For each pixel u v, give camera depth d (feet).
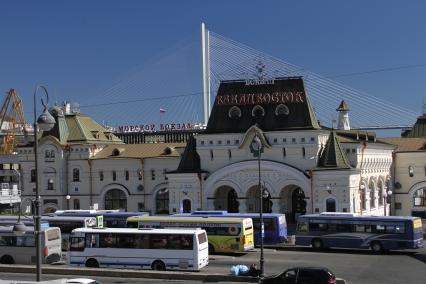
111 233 198.49
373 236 227.40
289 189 302.45
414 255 221.46
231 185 297.12
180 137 490.08
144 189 343.87
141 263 194.39
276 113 297.94
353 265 197.16
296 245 243.81
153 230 195.62
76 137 359.05
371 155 312.29
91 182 351.87
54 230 213.46
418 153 343.67
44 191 356.18
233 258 216.13
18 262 209.87
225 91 309.01
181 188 305.53
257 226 241.55
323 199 280.51
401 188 347.36
